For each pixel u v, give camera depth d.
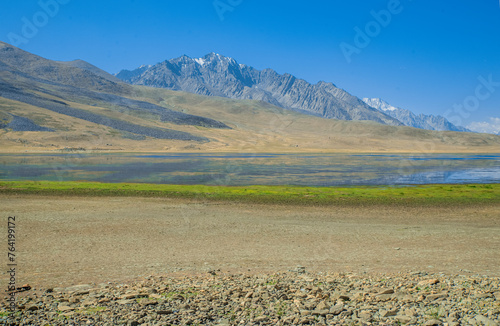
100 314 8.67
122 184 42.81
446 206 30.81
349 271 13.39
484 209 29.67
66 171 64.62
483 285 10.84
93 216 24.95
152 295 10.10
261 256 15.82
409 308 8.91
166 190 38.34
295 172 66.75
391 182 51.94
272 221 24.25
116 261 14.84
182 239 18.98
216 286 11.16
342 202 32.25
